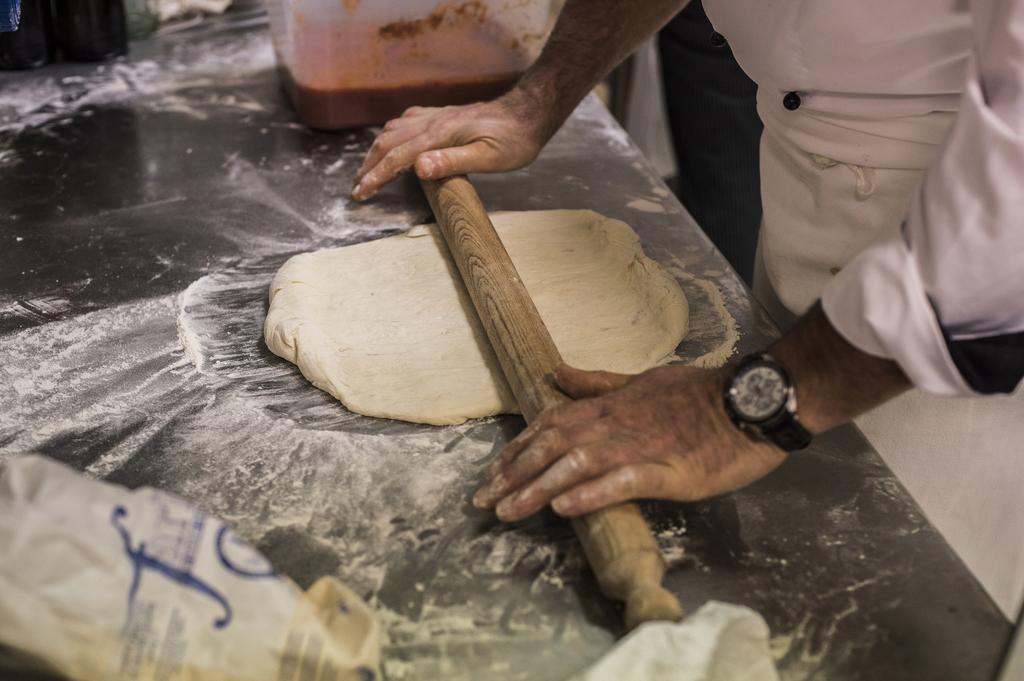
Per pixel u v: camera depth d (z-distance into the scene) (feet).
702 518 3.17
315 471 3.31
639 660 2.52
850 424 3.55
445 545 3.06
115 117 5.64
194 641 2.34
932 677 2.71
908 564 3.03
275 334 3.82
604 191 5.13
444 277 4.28
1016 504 4.03
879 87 3.62
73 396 3.61
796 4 3.67
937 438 4.01
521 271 4.31
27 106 5.67
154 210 4.81
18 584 2.22
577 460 2.90
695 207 8.48
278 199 4.97
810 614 2.87
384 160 4.81
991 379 2.73
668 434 2.99
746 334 4.05
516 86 4.98
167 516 2.40
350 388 3.62
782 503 3.23
